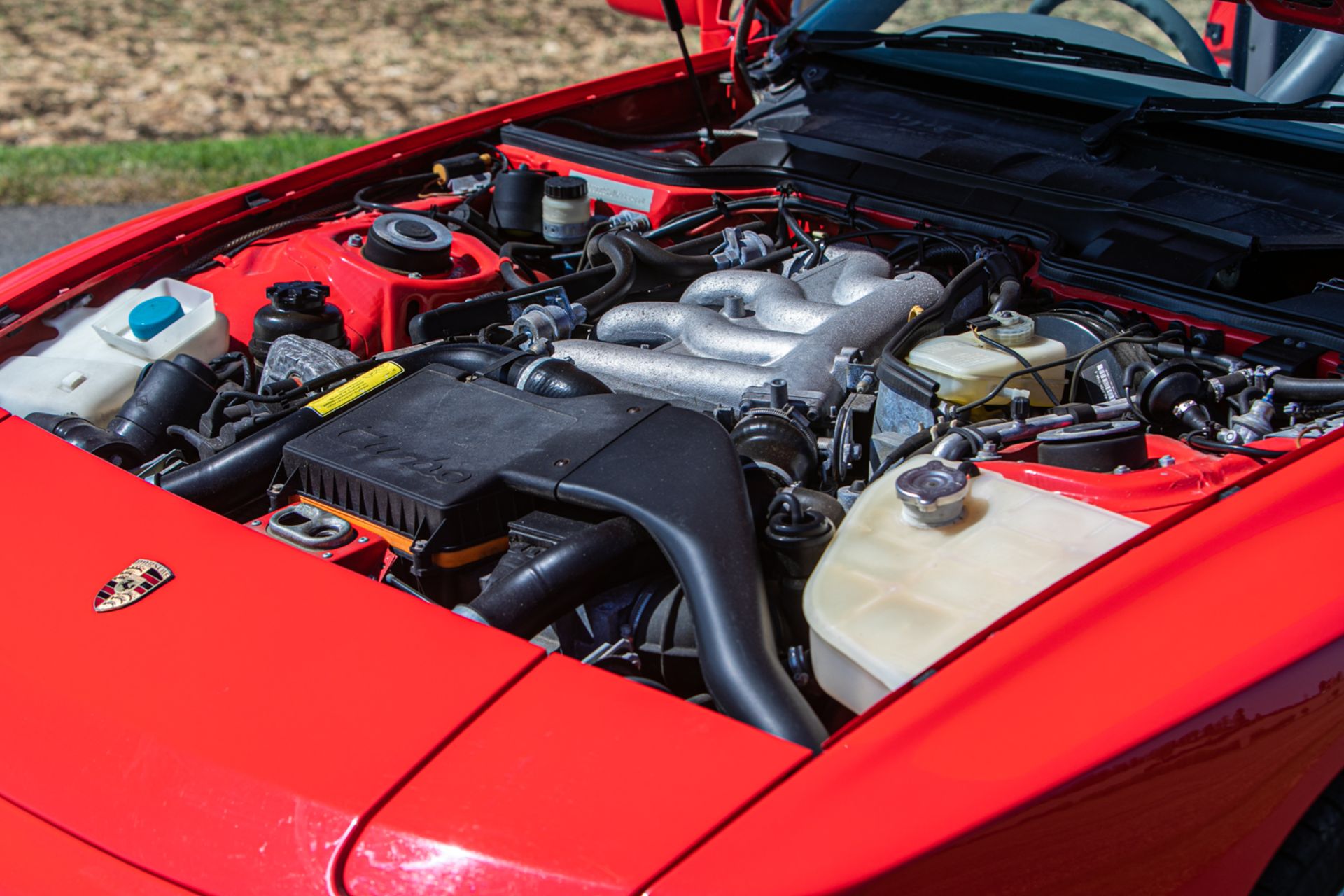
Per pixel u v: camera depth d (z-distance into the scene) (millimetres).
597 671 1532
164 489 2002
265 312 2566
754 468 1961
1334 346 2348
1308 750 1624
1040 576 1620
